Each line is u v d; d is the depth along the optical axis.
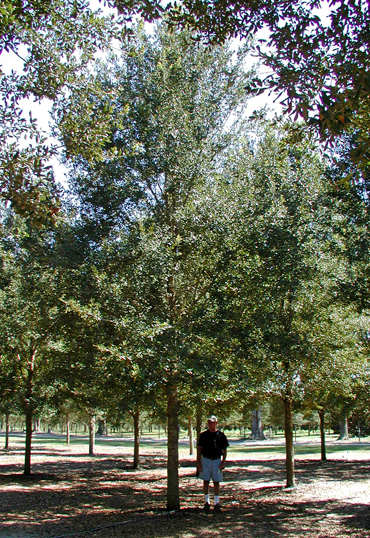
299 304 10.98
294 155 10.73
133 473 18.69
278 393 11.52
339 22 4.93
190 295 10.65
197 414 16.39
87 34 6.99
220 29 5.98
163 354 8.55
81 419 36.44
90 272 9.50
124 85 10.98
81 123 7.14
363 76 4.38
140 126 10.73
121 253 9.61
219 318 9.68
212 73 11.85
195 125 11.13
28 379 16.44
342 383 13.93
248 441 43.59
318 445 33.94
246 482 14.92
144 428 77.75
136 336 8.52
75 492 13.48
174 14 6.09
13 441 40.62
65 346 11.72
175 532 7.95
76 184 11.02
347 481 13.96
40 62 6.86
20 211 6.60
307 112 4.71
